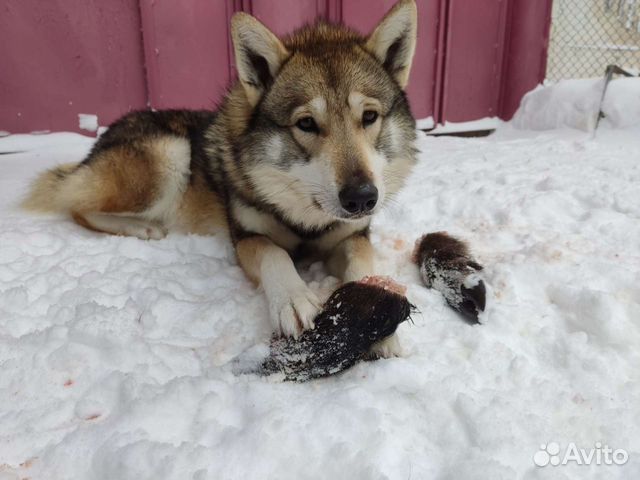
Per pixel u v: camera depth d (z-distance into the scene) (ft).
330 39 1.80
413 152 1.90
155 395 1.12
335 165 1.49
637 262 1.81
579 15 4.91
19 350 1.28
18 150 3.70
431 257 1.72
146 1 3.85
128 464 0.94
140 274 1.72
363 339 1.22
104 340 1.32
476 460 0.97
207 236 2.19
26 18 3.62
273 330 1.40
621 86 4.23
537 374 1.27
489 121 5.14
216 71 4.25
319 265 1.95
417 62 4.77
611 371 1.27
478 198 2.51
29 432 1.05
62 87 3.84
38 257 1.86
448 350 1.33
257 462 0.97
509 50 5.01
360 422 1.07
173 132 2.23
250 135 1.75
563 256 1.81
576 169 2.98
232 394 1.17
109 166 2.13
